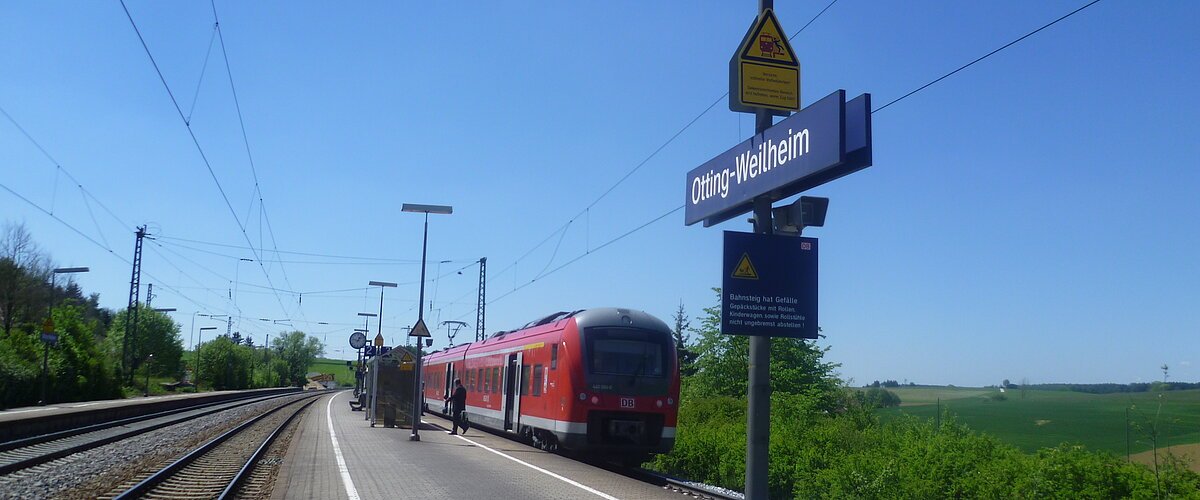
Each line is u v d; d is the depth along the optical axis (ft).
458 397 93.15
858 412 79.20
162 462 62.34
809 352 98.94
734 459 58.75
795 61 33.86
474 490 47.42
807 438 57.47
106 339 269.64
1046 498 34.06
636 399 65.92
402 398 105.70
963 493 38.22
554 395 68.54
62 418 91.56
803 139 29.66
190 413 141.18
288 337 475.31
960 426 50.93
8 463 54.80
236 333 362.33
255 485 49.62
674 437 67.31
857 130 28.22
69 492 45.24
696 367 105.09
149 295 283.38
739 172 34.04
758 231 32.63
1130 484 32.37
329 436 88.33
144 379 248.52
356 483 49.85
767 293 31.76
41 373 147.23
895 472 42.47
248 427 107.45
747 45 33.37
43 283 190.80
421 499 43.80
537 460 65.62
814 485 48.11
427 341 104.78
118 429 97.86
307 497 44.29
